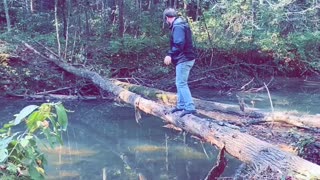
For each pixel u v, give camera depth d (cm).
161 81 1210
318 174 341
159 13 1498
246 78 1382
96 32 1432
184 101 615
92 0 1616
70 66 1115
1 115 839
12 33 1371
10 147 239
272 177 360
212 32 1489
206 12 1577
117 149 628
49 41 1285
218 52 1402
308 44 1567
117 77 1219
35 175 238
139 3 1653
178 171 522
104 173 513
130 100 825
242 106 765
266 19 1595
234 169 505
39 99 1018
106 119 838
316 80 1483
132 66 1249
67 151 616
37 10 1722
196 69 1337
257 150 424
